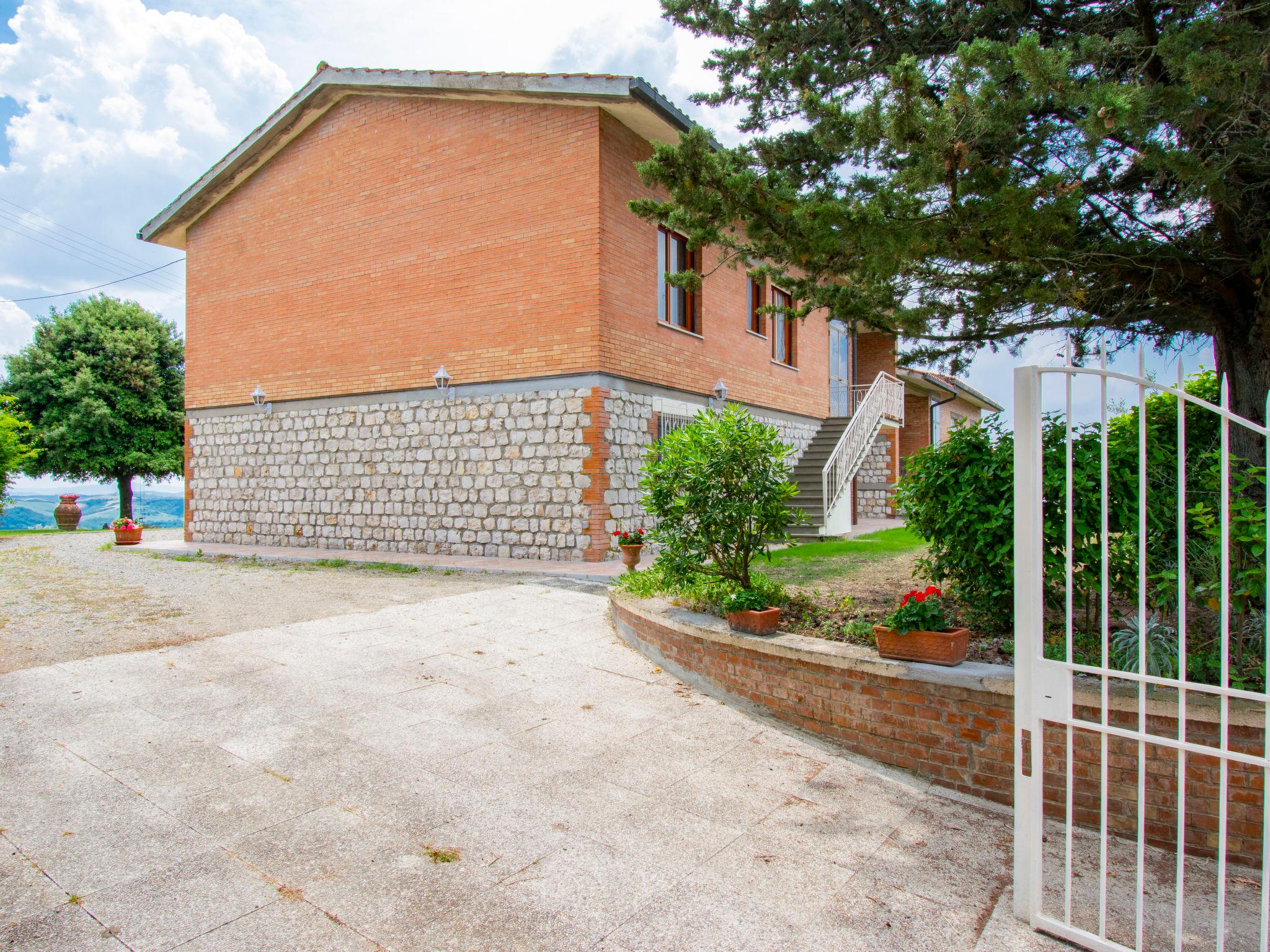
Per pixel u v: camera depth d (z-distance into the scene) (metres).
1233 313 4.88
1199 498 4.36
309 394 14.13
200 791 3.69
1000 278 4.77
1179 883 2.44
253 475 14.98
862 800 3.87
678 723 4.84
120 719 4.62
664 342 12.53
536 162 11.51
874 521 18.95
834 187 5.68
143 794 3.64
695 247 5.60
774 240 5.11
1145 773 3.54
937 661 4.17
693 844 3.33
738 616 5.23
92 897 2.79
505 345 11.81
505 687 5.41
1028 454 2.84
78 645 6.32
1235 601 3.81
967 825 3.64
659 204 5.48
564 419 11.25
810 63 5.64
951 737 4.07
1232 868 3.33
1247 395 4.82
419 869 3.05
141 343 25.73
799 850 3.32
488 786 3.84
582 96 10.73
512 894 2.89
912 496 5.29
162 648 6.25
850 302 5.62
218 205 15.54
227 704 4.91
